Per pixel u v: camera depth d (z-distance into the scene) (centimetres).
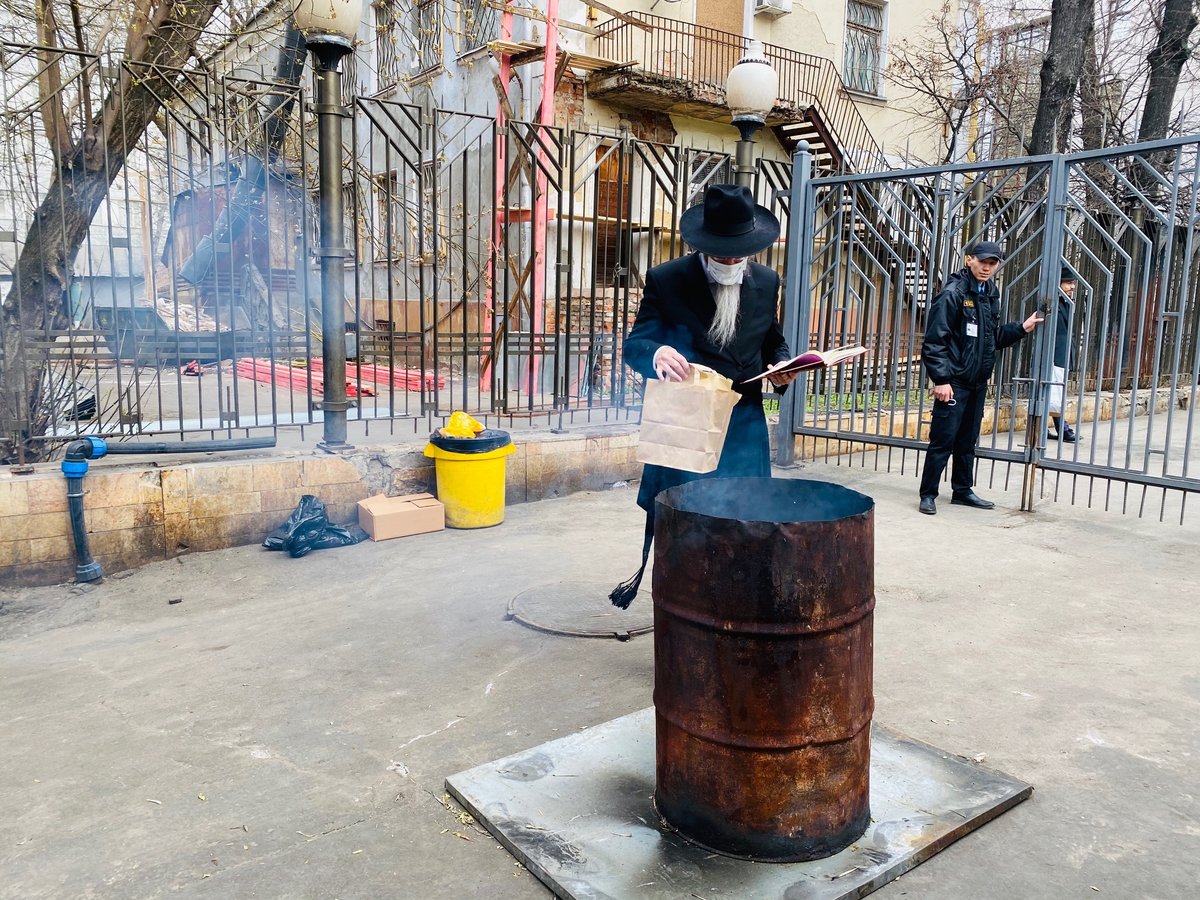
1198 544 541
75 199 544
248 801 257
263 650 378
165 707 323
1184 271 537
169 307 1289
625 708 317
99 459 532
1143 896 210
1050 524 592
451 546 535
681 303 324
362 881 218
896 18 1698
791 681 212
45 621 420
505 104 1155
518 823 238
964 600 437
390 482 584
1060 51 1094
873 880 212
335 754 285
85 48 588
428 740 294
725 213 293
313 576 479
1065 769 272
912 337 708
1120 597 442
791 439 779
